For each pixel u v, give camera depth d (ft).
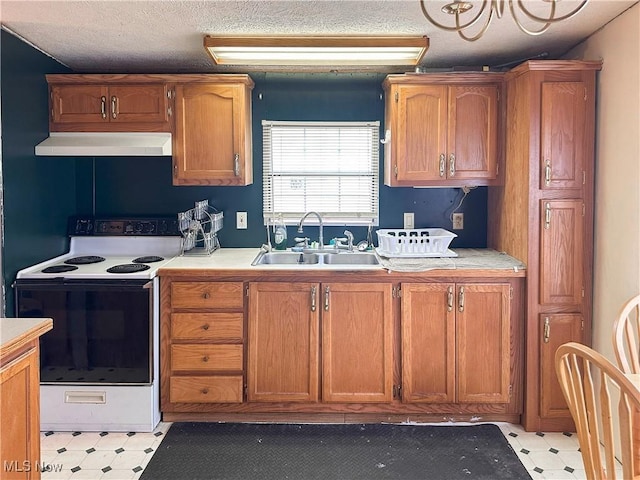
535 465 8.54
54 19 8.61
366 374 9.97
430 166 10.81
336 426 9.99
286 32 9.29
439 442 9.34
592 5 8.16
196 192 12.17
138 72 12.04
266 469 8.45
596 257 9.48
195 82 10.79
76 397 9.69
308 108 12.03
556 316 9.62
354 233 12.21
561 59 10.99
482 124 10.75
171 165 12.06
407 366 9.91
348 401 9.97
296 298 9.90
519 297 9.83
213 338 9.95
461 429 9.85
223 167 10.93
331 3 7.89
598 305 9.43
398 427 9.94
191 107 10.83
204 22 8.74
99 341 9.61
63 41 9.81
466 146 10.78
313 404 10.03
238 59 10.23
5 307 9.17
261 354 9.96
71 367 9.64
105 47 10.17
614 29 8.81
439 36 9.51
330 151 12.11
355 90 12.01
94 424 9.72
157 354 9.94
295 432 9.74
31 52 10.05
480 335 9.87
